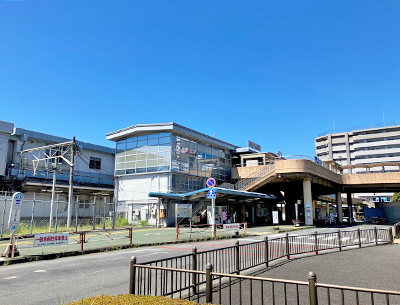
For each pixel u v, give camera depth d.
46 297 6.57
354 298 6.52
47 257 11.74
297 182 39.00
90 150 36.78
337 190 44.97
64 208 32.19
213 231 19.23
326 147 102.56
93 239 17.28
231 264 10.15
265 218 42.12
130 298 4.80
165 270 5.62
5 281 8.02
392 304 6.12
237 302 6.17
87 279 8.20
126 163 34.25
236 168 40.22
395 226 18.84
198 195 26.75
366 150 94.62
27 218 28.36
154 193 26.11
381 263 10.46
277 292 6.95
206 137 36.34
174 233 21.44
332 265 10.05
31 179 29.12
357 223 45.78
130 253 13.04
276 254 12.27
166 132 31.97
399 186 42.19
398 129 91.56
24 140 29.64
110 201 38.06
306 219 32.75
